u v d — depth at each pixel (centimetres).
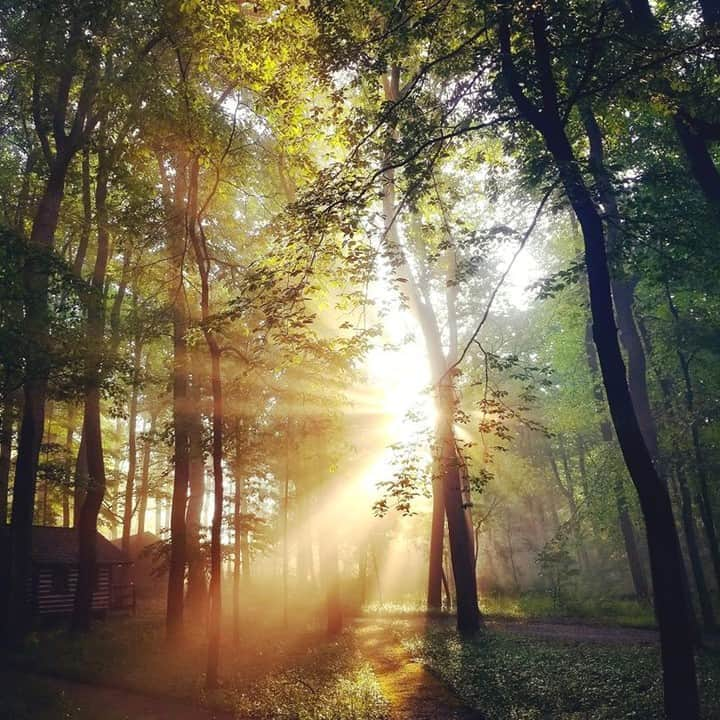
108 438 4606
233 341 1850
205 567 2467
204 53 1526
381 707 1314
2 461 2642
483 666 1666
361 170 1253
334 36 1255
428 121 1356
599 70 1264
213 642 1525
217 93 2050
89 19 1777
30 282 1641
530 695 1314
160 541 2489
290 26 1302
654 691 1246
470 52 1312
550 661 1683
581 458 4503
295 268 1191
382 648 2147
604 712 1132
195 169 1783
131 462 4284
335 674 1666
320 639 2380
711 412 2512
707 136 1441
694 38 1459
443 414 1286
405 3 1212
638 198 1310
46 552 3027
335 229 1179
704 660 1744
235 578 2116
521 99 1246
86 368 1800
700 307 2627
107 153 2120
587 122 1741
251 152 1992
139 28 1819
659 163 1883
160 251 2261
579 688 1338
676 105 1291
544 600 3653
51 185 2083
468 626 2384
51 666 1708
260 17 1555
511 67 1237
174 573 2172
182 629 2144
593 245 1191
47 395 1955
